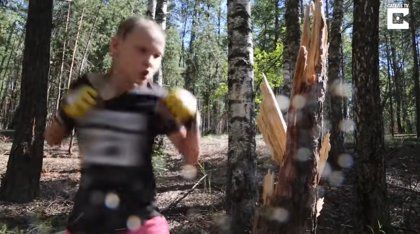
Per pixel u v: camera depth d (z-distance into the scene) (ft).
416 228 23.79
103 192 6.62
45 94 30.76
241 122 22.84
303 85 8.48
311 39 8.53
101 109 6.61
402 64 139.64
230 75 23.44
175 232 22.34
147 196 6.76
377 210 21.68
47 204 28.12
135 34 6.44
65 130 6.82
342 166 37.70
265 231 8.48
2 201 28.78
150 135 6.77
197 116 6.66
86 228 6.61
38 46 30.37
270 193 8.68
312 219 8.43
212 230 22.22
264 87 9.16
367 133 21.81
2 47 128.26
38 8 30.32
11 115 145.18
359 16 21.74
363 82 21.76
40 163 30.37
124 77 6.62
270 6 91.20
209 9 132.36
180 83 132.16
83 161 6.77
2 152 63.98
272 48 94.89
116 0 83.25
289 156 8.45
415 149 53.93
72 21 81.66
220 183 34.76
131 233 6.57
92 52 89.45
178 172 42.22
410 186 31.99
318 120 8.46
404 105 147.54
